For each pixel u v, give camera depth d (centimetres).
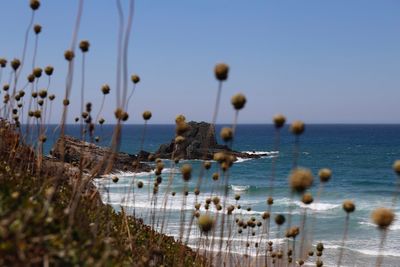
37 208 484
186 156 7212
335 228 3155
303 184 438
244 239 1794
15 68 661
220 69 470
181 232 823
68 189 696
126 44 455
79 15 498
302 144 14312
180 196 3369
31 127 721
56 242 429
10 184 574
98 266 421
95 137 725
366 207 4094
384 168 7856
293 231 666
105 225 642
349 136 19738
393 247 2616
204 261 874
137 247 728
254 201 4275
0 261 371
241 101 504
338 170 7700
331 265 2258
